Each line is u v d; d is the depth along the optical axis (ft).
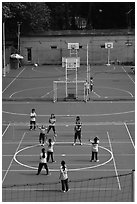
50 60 291.17
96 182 94.22
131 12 312.09
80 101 176.55
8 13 233.35
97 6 325.01
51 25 324.19
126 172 100.17
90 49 289.12
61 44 289.12
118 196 86.74
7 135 130.00
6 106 168.55
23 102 175.94
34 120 135.13
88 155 112.06
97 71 257.34
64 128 136.98
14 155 112.57
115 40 287.07
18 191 89.86
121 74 245.86
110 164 105.60
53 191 89.86
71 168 102.89
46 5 309.22
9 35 291.17
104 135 129.49
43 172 100.63
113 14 325.83
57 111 159.84
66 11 324.80
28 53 290.35
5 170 101.91
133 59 287.69
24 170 101.96
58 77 236.02
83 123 142.72
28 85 213.46
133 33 286.05
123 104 170.50
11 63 272.31
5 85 213.66
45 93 193.47
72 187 91.71
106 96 185.26
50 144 106.52
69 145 120.37
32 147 119.14
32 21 282.77
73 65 183.93
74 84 215.51
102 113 156.15
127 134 130.41
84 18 360.07
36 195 87.66
